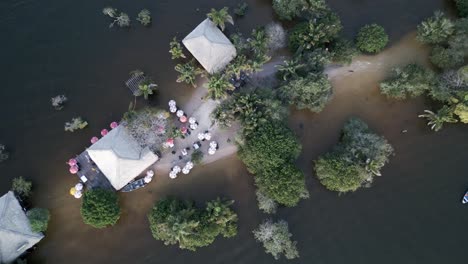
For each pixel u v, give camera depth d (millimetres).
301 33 55406
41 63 57750
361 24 60531
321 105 54062
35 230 49094
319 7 56531
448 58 56062
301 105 54281
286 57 57875
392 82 55219
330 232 54250
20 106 56031
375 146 52594
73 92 56625
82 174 52688
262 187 51281
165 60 58062
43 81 57000
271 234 51219
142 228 52844
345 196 55281
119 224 52750
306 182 55094
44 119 55562
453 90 54906
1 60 57719
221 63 54844
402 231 54719
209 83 52406
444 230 54906
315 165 54438
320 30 54719
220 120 52594
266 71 57344
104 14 59625
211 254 52719
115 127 53312
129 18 59406
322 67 54719
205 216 50250
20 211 49656
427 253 54125
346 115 57219
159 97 56469
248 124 51094
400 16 61062
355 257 53688
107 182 52500
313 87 52156
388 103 57938
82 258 51750
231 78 56062
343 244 54000
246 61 54531
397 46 59531
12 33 58875
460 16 59906
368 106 57656
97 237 52375
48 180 53312
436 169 56562
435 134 57500
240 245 53062
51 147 54531
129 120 52594
